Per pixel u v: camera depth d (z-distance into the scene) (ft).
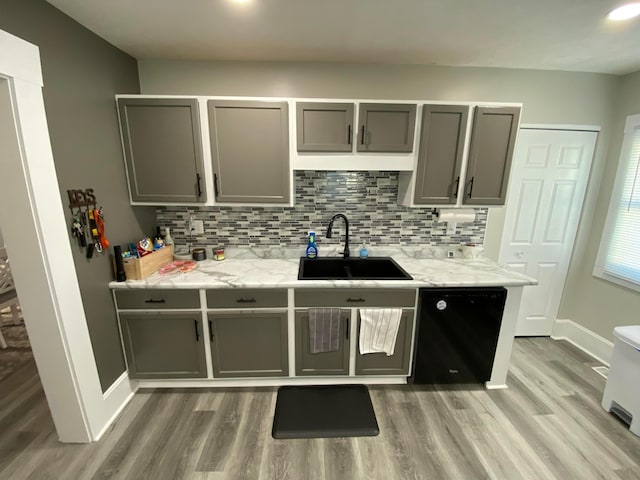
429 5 4.71
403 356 6.82
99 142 5.78
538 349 8.75
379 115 6.51
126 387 6.58
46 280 4.67
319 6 4.76
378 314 6.48
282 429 5.82
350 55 6.78
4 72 3.89
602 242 8.25
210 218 7.93
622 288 7.80
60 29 4.86
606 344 8.15
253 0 4.58
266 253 8.14
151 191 6.70
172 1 4.62
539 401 6.68
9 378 7.38
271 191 6.81
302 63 7.20
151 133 6.40
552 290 9.07
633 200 7.53
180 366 6.75
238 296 6.40
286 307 6.52
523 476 4.98
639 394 5.72
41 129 4.43
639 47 6.12
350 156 6.71
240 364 6.81
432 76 7.41
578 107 7.80
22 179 4.28
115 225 6.28
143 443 5.53
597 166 8.18
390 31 5.60
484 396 6.81
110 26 5.40
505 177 6.87
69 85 5.06
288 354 6.80
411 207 7.52
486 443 5.59
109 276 6.13
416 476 4.95
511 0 4.55
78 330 5.21
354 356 6.82
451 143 6.68
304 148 6.59
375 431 5.81
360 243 8.30
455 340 6.73
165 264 7.25
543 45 6.13
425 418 6.16
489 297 6.49
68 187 5.05
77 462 5.16
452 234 8.36
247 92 7.29
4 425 5.93
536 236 8.64
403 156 6.77
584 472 5.07
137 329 6.46
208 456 5.28
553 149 8.04
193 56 6.89
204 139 6.50
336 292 6.46
